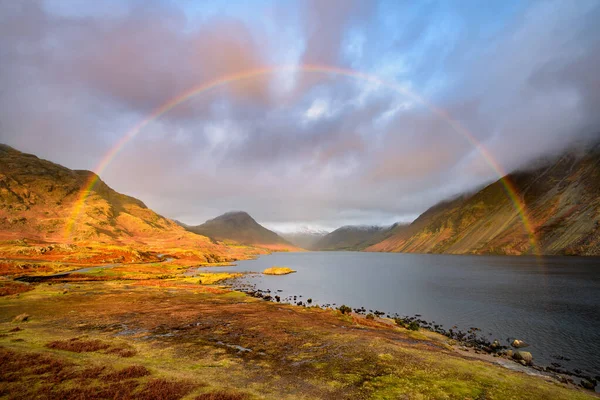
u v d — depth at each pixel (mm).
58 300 52625
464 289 90625
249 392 18266
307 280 122875
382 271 166500
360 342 32188
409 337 39750
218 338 32188
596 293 75562
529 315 56469
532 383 23109
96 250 156625
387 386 20766
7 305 46375
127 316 41688
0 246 145250
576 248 199750
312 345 30750
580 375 30688
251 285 103125
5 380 16719
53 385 16453
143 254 175875
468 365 26516
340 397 18719
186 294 67000
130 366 20531
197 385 18266
